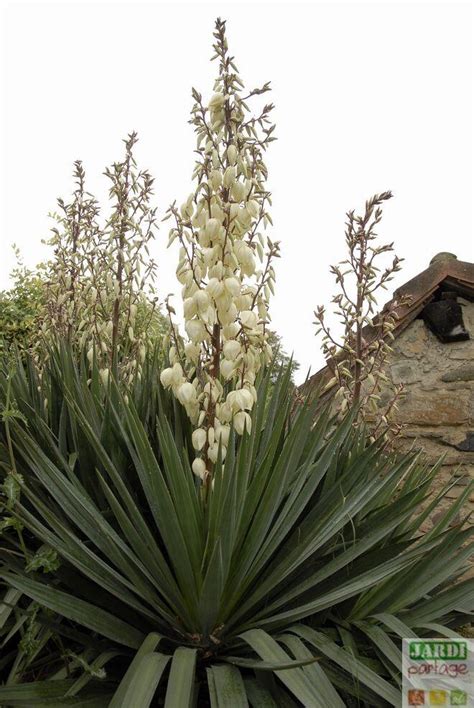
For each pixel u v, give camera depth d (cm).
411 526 280
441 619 245
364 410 342
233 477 194
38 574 227
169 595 212
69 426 290
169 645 222
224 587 206
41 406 299
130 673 179
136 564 212
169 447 208
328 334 314
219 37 222
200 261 215
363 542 227
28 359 344
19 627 218
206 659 217
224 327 217
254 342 221
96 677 204
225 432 216
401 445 413
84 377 300
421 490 252
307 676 184
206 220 218
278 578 213
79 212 358
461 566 282
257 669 196
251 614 226
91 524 223
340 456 287
